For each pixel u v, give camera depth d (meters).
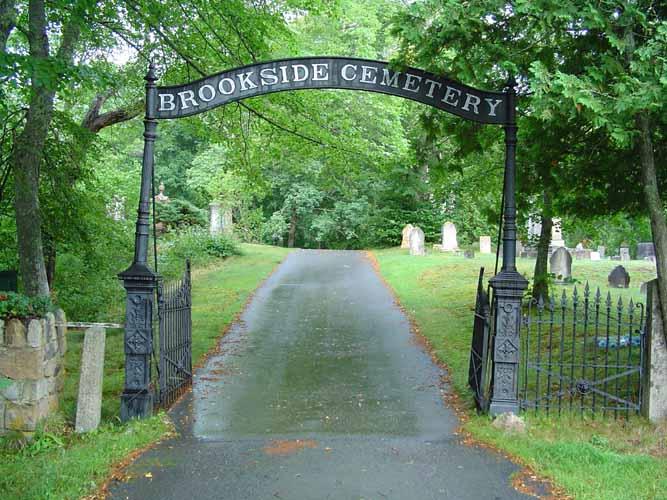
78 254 15.36
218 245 29.92
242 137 15.88
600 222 15.34
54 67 8.01
